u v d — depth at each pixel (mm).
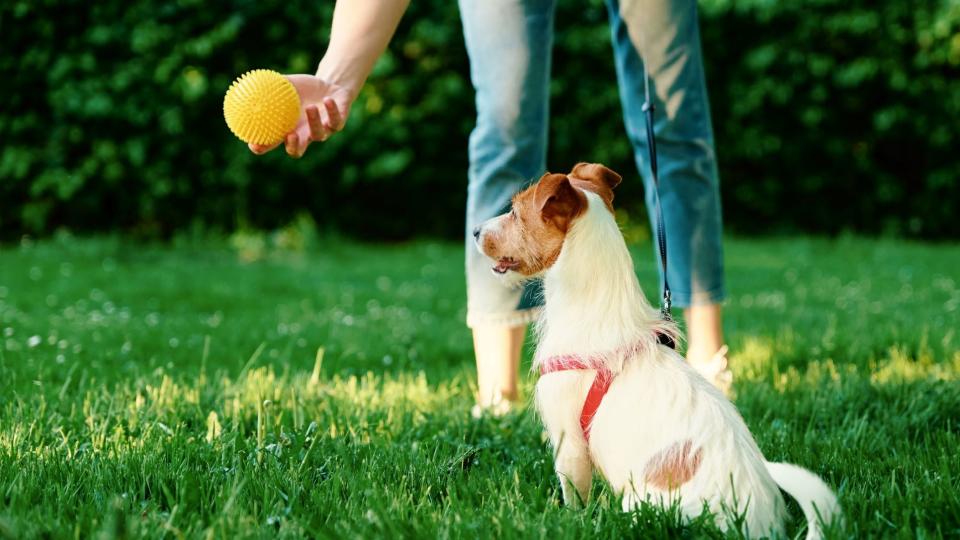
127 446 2924
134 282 7875
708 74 11414
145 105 9938
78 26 9844
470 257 3686
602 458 2451
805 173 12000
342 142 10547
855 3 11281
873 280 8508
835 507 2148
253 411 3449
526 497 2580
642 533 2203
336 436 3180
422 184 11352
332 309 6863
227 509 2248
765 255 10484
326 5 10375
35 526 2211
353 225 11477
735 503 2127
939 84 11555
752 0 10969
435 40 10578
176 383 3932
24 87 9852
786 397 3820
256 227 10953
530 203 2639
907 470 2799
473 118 11117
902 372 4223
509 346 3699
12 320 5648
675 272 3672
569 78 11141
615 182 2818
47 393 3695
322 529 2238
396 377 4484
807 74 11422
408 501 2479
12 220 10312
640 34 3463
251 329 5691
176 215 10656
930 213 12164
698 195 3605
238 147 10312
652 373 2406
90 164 9953
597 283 2537
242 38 10281
